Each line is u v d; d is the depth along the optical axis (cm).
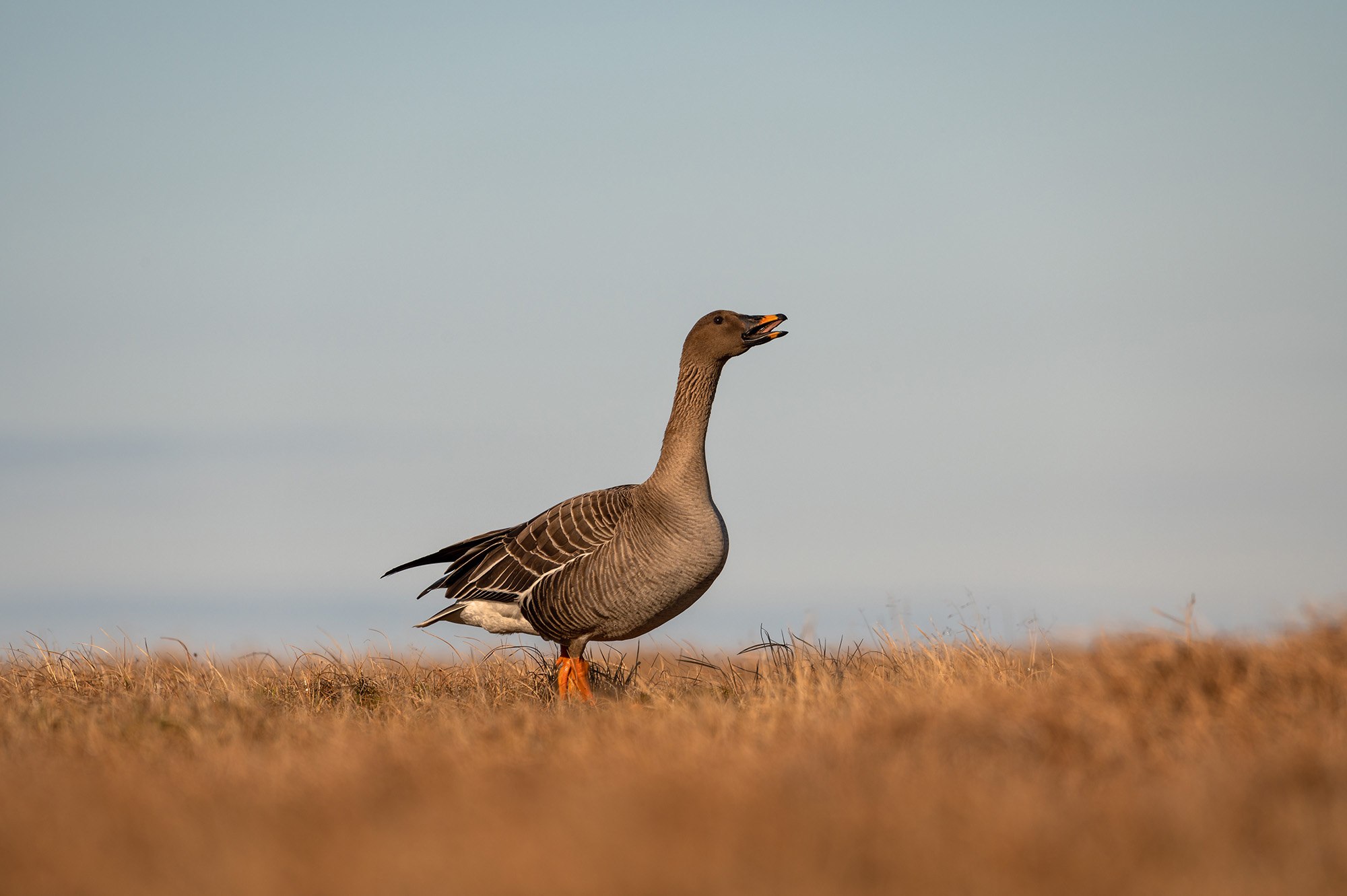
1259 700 1276
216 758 1295
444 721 1555
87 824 1018
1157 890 815
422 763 1214
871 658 1978
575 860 876
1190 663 1364
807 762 1091
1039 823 908
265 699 1833
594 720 1507
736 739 1302
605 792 1023
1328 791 989
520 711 1677
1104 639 1519
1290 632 1462
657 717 1488
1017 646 1925
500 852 898
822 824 920
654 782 1041
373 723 1614
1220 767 1032
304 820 1019
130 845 976
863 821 922
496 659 2153
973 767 1096
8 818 1050
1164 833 898
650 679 2108
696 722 1399
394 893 857
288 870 898
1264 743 1134
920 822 920
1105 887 820
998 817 919
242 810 1052
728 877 841
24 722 1611
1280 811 936
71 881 905
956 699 1333
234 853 925
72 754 1372
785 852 877
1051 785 1037
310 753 1350
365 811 1045
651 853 883
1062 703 1290
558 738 1396
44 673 2002
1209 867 834
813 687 1662
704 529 2000
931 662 1794
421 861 893
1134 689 1330
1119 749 1148
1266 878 816
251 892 864
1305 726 1165
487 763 1211
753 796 984
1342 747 1087
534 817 983
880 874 854
